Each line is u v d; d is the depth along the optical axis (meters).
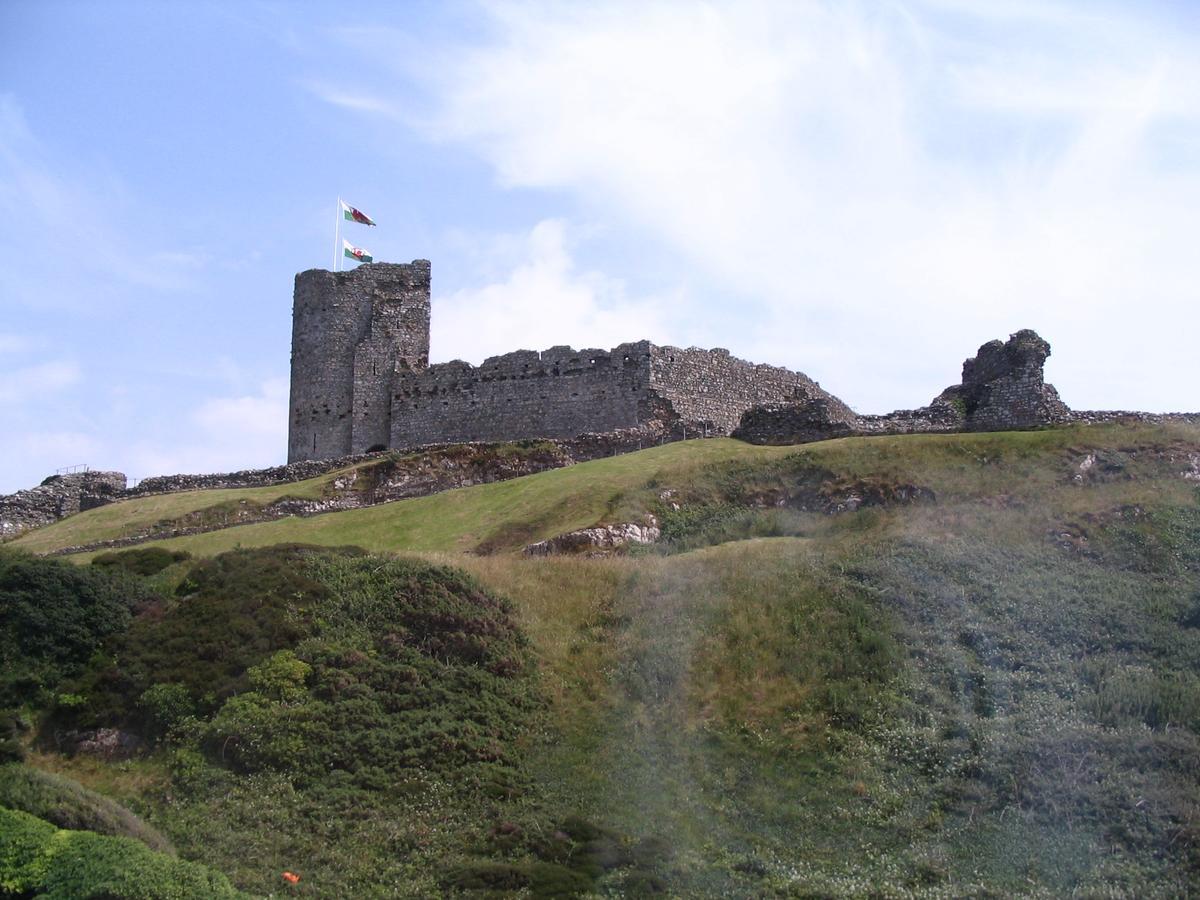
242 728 36.69
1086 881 30.39
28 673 39.38
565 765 36.50
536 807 34.50
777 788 34.97
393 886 31.03
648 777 35.75
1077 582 43.72
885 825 33.16
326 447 77.75
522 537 52.12
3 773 33.03
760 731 37.19
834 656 39.84
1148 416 61.78
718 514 53.12
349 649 40.25
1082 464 52.78
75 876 28.34
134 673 39.31
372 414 77.62
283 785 34.94
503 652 41.12
